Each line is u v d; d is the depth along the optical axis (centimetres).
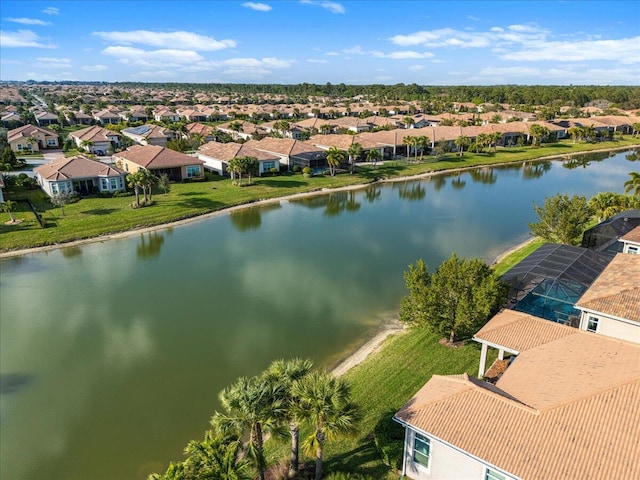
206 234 5606
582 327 2681
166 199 6806
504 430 1677
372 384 2567
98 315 3544
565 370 1994
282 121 14038
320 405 1714
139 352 3039
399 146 11000
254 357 2983
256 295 3891
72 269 4497
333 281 4191
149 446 2241
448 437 1706
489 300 2688
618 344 2119
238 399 1712
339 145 10238
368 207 6981
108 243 5247
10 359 2952
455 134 12081
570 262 3325
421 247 5141
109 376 2781
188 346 3108
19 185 7100
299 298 3834
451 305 2827
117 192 6888
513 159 11044
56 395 2606
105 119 17238
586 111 19800
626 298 2558
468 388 1862
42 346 3105
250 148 8981
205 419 2419
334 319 3478
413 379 2600
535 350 2258
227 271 4434
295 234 5622
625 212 4719
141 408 2505
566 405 1702
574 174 9581
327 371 2806
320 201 7344
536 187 8375
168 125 14238
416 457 1881
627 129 15525
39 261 4703
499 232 5725
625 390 1703
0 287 4069
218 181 8106
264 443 2186
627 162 11050
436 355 2848
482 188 8319
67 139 12769
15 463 2141
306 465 2009
